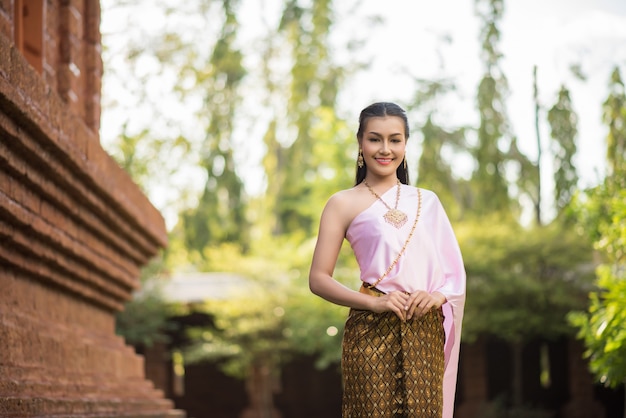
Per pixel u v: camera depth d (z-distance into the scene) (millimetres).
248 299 25375
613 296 8352
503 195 31297
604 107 17281
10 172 5266
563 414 25891
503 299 24500
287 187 37312
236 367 26469
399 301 3492
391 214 3674
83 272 7156
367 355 3572
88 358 7113
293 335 25156
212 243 35062
